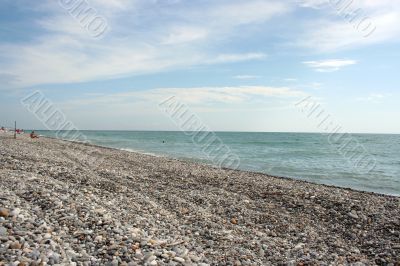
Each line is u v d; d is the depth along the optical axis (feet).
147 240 30.09
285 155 176.04
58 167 66.54
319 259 32.45
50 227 30.27
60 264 23.90
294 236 40.37
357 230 43.11
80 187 49.37
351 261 32.55
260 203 54.60
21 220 30.37
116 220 34.63
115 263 25.16
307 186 71.87
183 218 43.11
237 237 36.99
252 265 29.12
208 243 34.04
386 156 172.65
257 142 325.42
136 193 52.70
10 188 41.98
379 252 35.60
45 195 39.17
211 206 50.83
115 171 75.82
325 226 44.86
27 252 24.63
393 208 53.52
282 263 30.58
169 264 25.88
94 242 28.86
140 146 225.76
